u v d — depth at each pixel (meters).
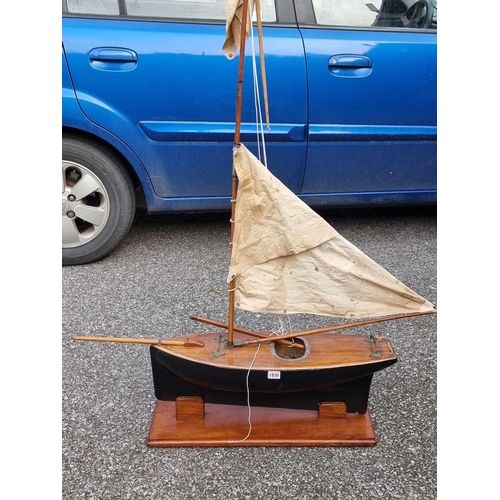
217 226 4.16
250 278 2.03
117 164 3.34
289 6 3.32
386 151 3.60
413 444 2.09
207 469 1.97
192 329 2.83
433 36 3.52
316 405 2.17
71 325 2.86
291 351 2.19
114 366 2.56
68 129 3.26
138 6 3.22
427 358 2.63
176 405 2.17
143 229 4.09
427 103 3.56
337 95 3.40
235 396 2.15
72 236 3.39
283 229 1.95
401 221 4.31
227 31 1.85
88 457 2.03
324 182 3.60
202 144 3.35
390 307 2.02
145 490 1.88
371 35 3.42
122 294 3.16
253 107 3.32
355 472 1.96
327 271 1.99
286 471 1.97
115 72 3.15
